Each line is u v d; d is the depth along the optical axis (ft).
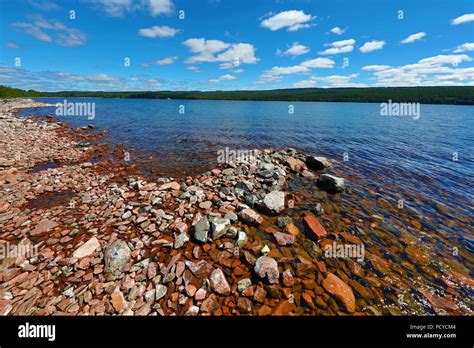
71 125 78.69
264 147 57.11
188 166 39.68
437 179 35.99
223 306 13.08
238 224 21.21
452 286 15.53
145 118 108.99
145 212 22.53
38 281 14.03
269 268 15.11
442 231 22.07
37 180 29.73
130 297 13.25
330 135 75.00
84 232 19.24
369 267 16.90
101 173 34.27
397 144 61.72
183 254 16.87
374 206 26.68
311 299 13.85
